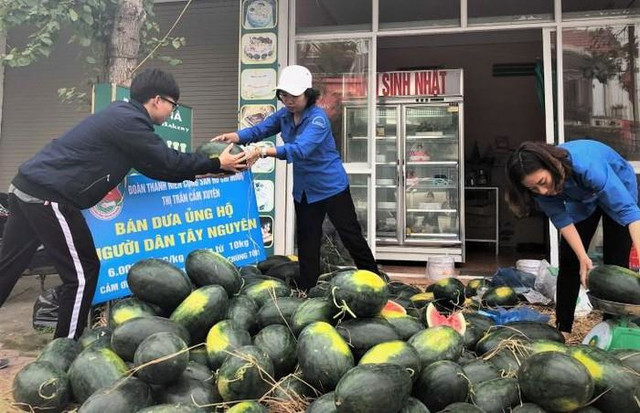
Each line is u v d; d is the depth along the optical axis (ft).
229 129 24.39
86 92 22.26
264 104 20.58
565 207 10.35
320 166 12.37
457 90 24.61
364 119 21.86
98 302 9.71
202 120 24.62
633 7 20.27
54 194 8.87
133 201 10.33
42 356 7.72
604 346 8.59
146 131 8.96
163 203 10.71
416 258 24.91
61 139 9.08
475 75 31.27
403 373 5.87
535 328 9.13
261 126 12.94
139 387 6.20
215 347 7.22
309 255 12.52
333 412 5.87
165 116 9.65
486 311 12.16
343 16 22.07
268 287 9.46
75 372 6.88
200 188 11.26
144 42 16.31
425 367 6.71
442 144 25.50
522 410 6.15
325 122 12.04
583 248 10.17
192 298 7.87
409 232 25.75
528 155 8.60
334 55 21.71
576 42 19.99
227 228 11.57
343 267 15.92
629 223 8.65
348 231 12.72
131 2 14.90
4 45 24.82
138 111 9.12
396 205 25.41
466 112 31.71
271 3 20.58
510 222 31.45
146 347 6.25
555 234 20.03
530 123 31.01
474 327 9.30
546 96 20.31
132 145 8.91
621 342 8.45
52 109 26.32
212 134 24.56
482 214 30.48
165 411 5.64
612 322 8.91
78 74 25.89
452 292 11.91
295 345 7.46
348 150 21.94
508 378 6.75
